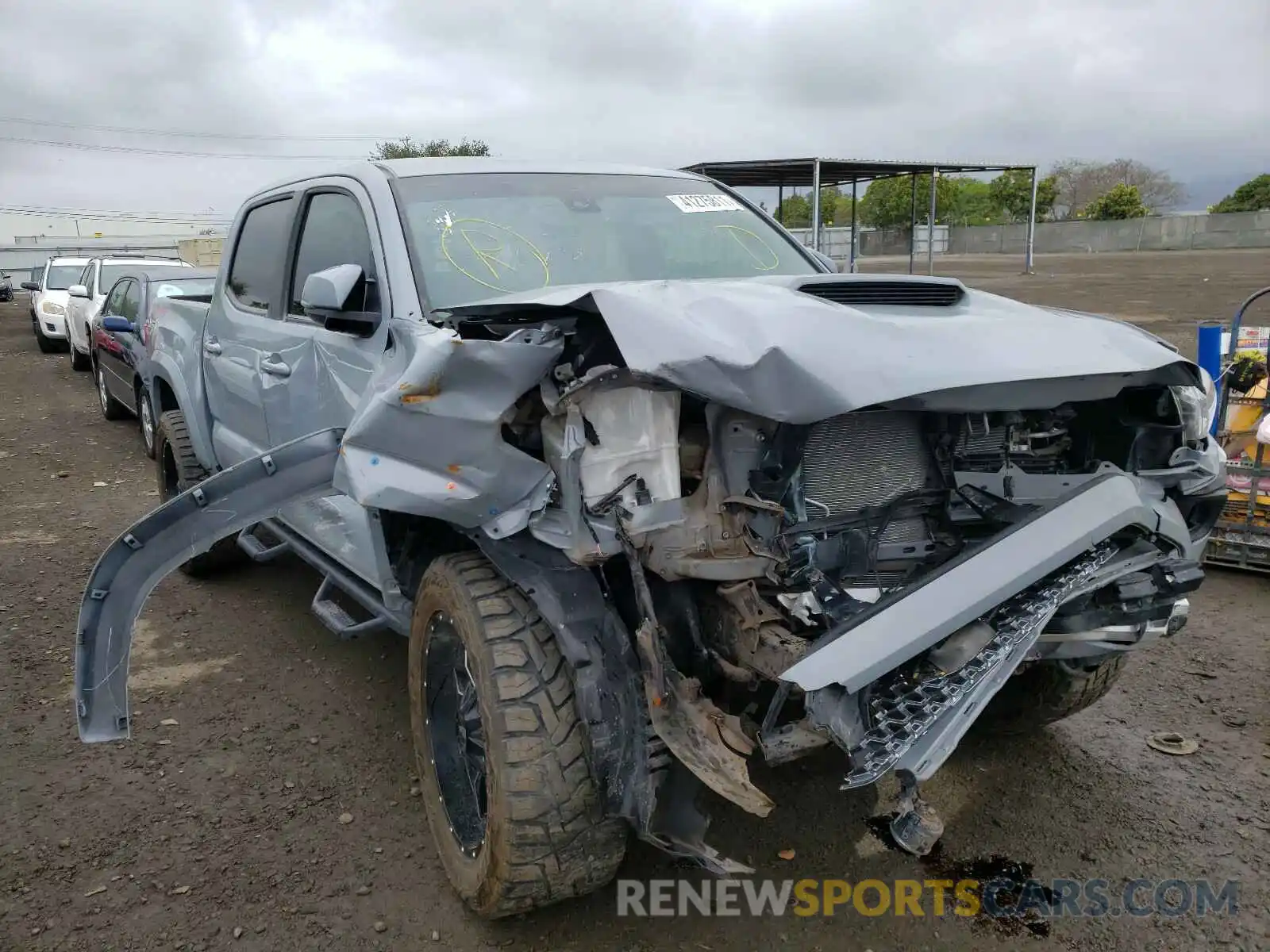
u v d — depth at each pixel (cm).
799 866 323
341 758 389
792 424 241
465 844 296
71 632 514
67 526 716
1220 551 575
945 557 287
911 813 242
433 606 293
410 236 351
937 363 247
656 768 251
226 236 530
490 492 259
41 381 1536
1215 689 435
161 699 440
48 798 361
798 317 251
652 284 276
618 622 261
